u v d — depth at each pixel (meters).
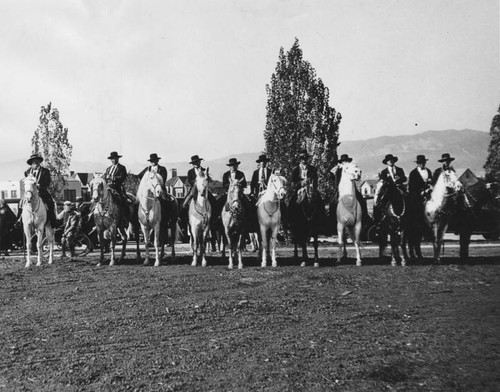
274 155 35.88
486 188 30.38
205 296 13.98
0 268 19.17
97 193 18.94
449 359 9.60
